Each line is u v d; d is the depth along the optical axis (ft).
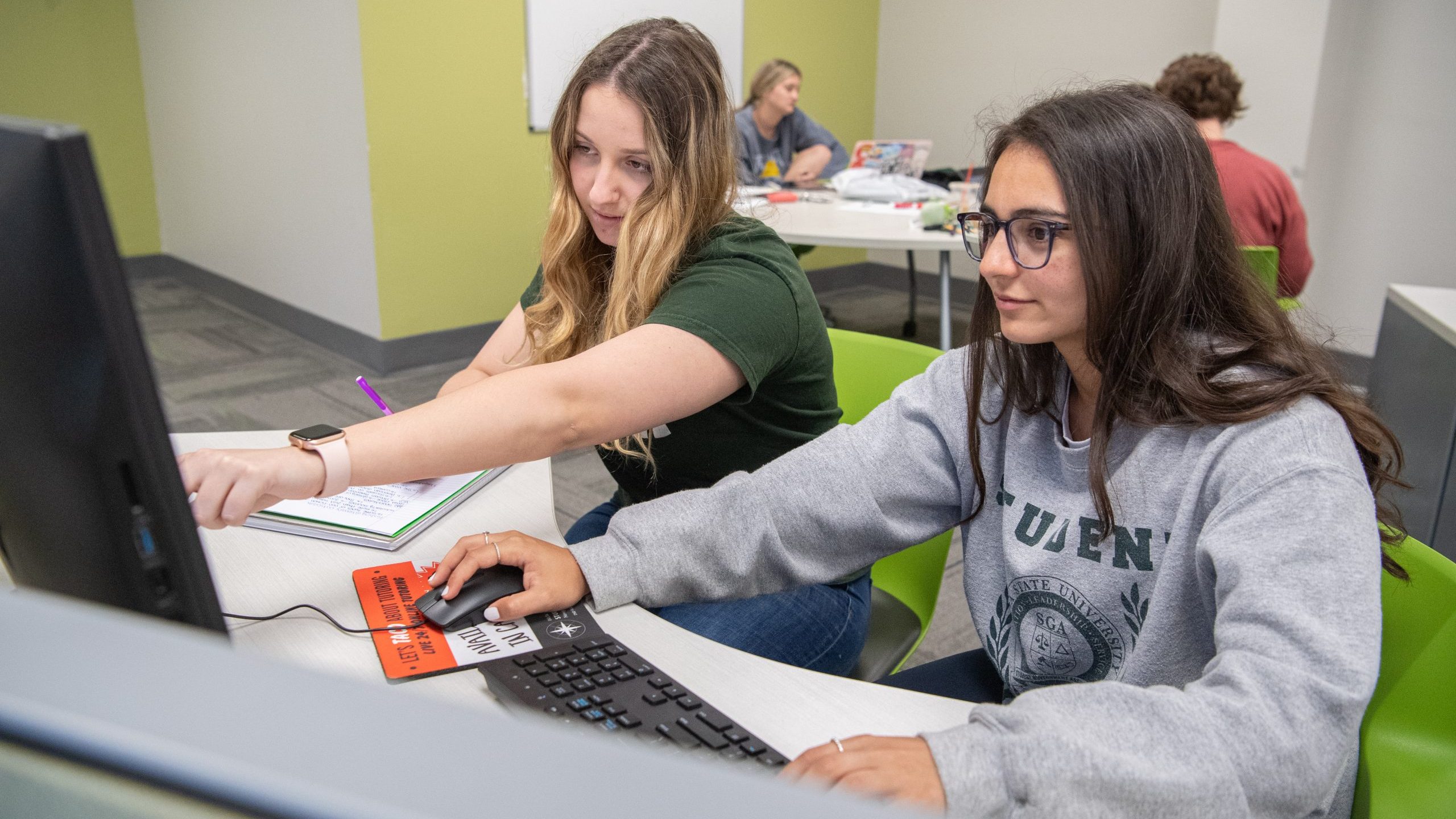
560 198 4.13
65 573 2.18
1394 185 12.35
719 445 4.05
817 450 3.53
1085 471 3.06
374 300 12.57
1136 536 2.92
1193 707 2.21
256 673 0.80
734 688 2.77
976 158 13.34
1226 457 2.67
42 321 1.80
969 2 16.24
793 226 10.28
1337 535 2.34
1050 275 2.72
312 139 12.88
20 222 1.71
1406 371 7.61
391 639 2.91
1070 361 3.06
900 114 17.70
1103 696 2.30
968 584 3.53
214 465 2.84
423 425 3.10
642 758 0.72
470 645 2.91
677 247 3.80
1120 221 2.63
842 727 2.62
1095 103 2.70
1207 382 2.69
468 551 3.20
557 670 2.68
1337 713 2.17
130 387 1.82
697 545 3.29
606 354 3.38
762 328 3.67
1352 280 12.92
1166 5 13.98
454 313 13.29
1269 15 12.27
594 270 4.34
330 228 13.00
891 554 3.61
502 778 0.70
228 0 13.85
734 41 15.39
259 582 3.25
